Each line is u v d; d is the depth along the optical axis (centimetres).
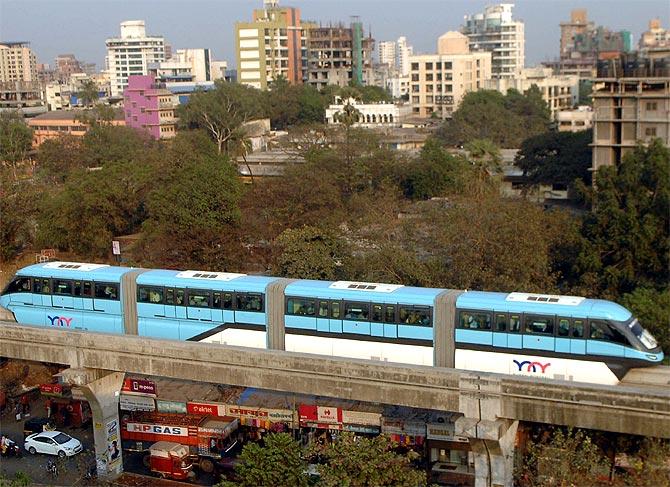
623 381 3388
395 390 3319
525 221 5591
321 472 3150
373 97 18450
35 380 4878
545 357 3491
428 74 19575
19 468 3969
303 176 7556
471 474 3575
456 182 8719
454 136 14275
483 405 3175
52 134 16138
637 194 6188
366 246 5872
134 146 12600
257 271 6444
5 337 4059
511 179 10262
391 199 7050
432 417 3612
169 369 3722
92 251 7362
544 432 3366
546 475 3073
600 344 3403
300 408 3769
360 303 3809
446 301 3653
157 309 4247
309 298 3909
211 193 6656
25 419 4534
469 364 3625
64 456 4059
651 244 5916
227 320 4084
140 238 6919
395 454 3241
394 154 9500
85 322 4438
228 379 3622
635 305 4666
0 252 7319
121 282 4322
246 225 6794
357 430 3703
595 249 5931
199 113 14750
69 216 7300
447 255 5453
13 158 11969
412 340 3719
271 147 13525
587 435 3206
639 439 3222
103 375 3875
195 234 6506
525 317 3516
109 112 15712
